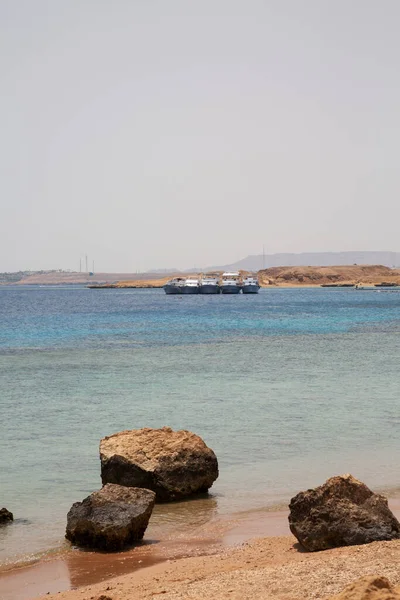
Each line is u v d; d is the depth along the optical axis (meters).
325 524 17.77
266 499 23.16
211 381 51.84
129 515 19.05
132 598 14.11
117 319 141.88
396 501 22.28
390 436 32.50
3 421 36.66
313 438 32.16
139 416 37.91
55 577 16.77
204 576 15.70
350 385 49.62
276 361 65.38
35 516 21.59
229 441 31.64
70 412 39.25
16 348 79.31
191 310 183.12
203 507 22.55
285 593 13.12
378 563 15.08
